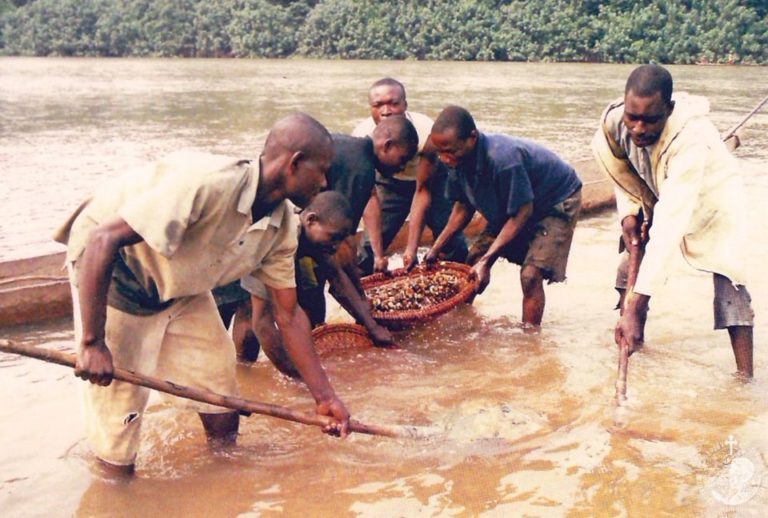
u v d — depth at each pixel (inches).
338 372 176.2
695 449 140.9
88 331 117.6
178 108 681.6
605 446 142.9
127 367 131.0
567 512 123.2
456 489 130.5
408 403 161.6
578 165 349.4
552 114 640.4
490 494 128.6
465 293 195.5
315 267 186.2
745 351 168.9
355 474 135.9
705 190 164.9
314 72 1203.9
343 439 147.4
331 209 158.7
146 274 125.8
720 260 164.9
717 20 1451.8
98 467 135.8
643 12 1483.8
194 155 121.7
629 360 179.6
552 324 204.2
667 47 1448.1
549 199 197.5
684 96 166.9
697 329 197.5
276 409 135.0
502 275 247.6
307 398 166.9
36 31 1706.4
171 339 137.2
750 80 1034.1
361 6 1584.6
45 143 475.2
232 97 784.3
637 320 159.6
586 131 532.7
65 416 154.9
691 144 159.8
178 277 124.8
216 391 141.6
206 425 143.6
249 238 126.8
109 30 1681.8
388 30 1555.1
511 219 193.9
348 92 847.1
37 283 214.1
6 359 182.9
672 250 157.2
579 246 276.7
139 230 114.7
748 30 1446.9
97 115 627.8
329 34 1582.2
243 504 127.0
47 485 131.3
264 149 122.7
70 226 129.9
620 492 128.1
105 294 116.8
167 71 1237.7
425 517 122.9
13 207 313.6
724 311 167.2
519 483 131.7
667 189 160.2
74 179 366.6
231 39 1637.6
